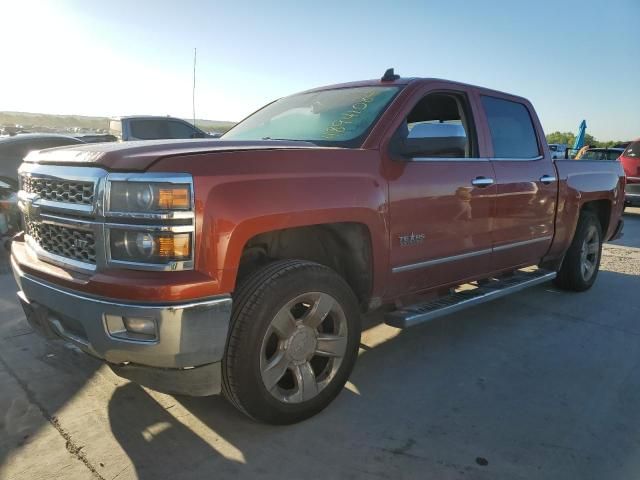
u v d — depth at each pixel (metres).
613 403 3.28
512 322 4.76
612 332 4.55
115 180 2.39
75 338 2.62
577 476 2.53
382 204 3.19
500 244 4.26
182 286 2.34
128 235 2.38
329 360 3.07
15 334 4.19
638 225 12.10
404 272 3.45
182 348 2.38
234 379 2.63
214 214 2.43
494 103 4.41
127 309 2.32
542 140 4.90
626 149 13.33
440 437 2.84
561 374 3.68
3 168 7.48
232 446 2.71
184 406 3.11
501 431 2.92
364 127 3.40
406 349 4.08
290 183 2.73
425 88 3.71
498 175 4.13
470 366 3.79
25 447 2.68
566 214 5.11
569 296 5.65
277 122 3.97
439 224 3.62
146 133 12.18
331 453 2.67
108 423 2.91
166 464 2.56
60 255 2.74
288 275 2.74
